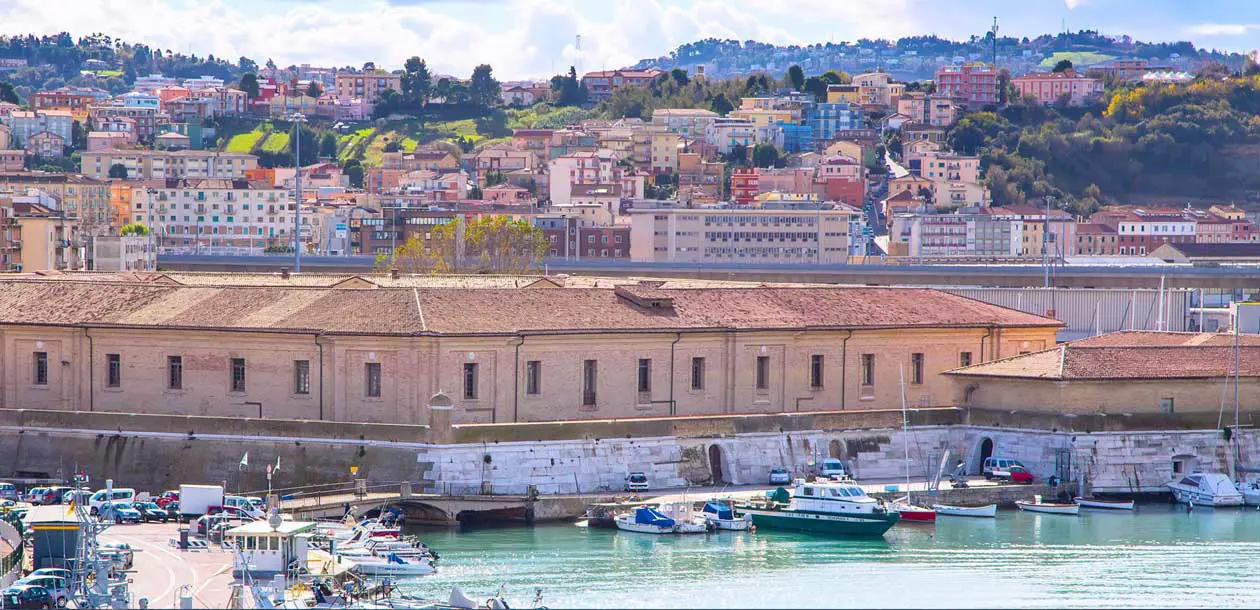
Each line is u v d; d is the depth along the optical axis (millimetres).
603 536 148250
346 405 163875
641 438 159875
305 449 154375
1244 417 175125
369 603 119688
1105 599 130250
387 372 162500
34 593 114250
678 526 150000
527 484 154125
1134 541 151000
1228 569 140375
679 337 174875
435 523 150625
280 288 174875
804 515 152375
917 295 194875
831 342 184125
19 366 177250
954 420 175625
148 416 159250
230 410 168875
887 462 171500
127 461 159000
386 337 161625
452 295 169000
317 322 165500
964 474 171000
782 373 181125
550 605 123875
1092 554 145250
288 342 166000
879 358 187250
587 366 170875
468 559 138000
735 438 164375
